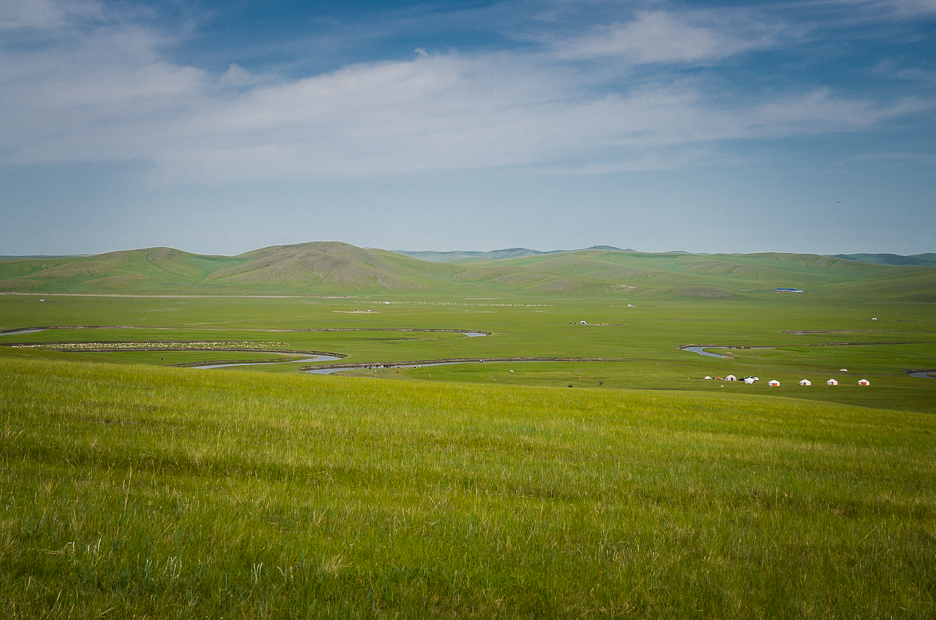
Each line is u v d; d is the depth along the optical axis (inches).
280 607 211.8
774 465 590.6
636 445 660.7
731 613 235.6
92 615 197.3
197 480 378.9
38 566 226.1
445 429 691.4
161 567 231.8
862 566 295.6
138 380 1031.6
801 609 242.7
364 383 1332.4
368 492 376.8
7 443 427.8
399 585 237.9
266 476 410.6
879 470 590.9
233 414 685.3
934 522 400.5
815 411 1218.6
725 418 1002.7
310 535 279.7
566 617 227.3
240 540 265.1
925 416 1289.4
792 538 335.9
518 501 382.0
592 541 311.3
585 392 1448.1
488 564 263.4
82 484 336.5
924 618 242.8
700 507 405.7
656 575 263.9
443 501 366.9
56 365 1171.3
